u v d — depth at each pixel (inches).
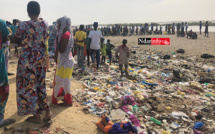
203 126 141.4
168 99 193.8
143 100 182.9
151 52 508.1
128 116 150.1
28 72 112.0
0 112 119.4
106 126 124.6
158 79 269.9
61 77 149.3
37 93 119.9
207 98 200.5
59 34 136.7
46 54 121.7
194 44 626.8
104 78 258.2
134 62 382.9
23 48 111.0
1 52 113.5
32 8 110.3
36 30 112.0
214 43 629.6
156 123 143.3
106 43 350.0
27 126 121.0
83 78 253.0
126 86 226.8
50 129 120.1
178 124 143.7
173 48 564.1
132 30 1242.6
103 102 174.6
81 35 301.3
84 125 130.5
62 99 172.6
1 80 114.3
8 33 114.8
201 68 338.6
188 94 213.5
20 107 114.9
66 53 143.1
